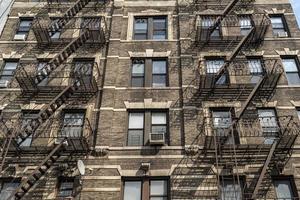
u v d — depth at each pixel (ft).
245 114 70.74
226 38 82.23
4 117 72.23
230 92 73.97
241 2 90.17
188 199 60.59
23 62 80.94
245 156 65.46
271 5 90.02
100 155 65.77
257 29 80.94
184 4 88.99
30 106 73.72
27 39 85.46
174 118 70.38
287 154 65.72
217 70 77.46
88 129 68.18
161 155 65.62
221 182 62.90
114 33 83.87
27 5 92.38
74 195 61.52
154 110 72.13
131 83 76.89
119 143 67.36
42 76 75.00
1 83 77.46
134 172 63.77
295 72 78.74
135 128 70.33
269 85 74.33
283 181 63.67
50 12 90.63
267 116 69.92
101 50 81.87
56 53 82.43
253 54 80.07
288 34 84.89
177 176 63.05
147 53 80.69
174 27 85.51
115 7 89.30
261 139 67.62
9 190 63.67
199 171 63.62
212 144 65.46
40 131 69.77
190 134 67.67
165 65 79.36
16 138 65.41
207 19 85.81
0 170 59.67
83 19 88.28
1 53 82.94
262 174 58.75
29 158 66.54
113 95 73.41
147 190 62.23
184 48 80.38
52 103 69.10
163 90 74.43
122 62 79.36
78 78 72.18
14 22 89.35
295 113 71.31
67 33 85.40
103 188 61.98
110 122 69.62
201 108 71.67
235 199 60.75
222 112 72.02
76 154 66.54
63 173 64.49
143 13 88.63
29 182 61.87
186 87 74.02
